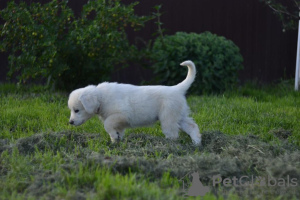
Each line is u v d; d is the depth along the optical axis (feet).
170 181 15.49
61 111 27.04
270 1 38.27
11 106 27.76
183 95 20.63
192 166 16.72
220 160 17.12
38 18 31.07
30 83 36.50
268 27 41.86
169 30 39.11
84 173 15.72
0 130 23.06
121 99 20.20
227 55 34.47
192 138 20.54
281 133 23.00
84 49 31.09
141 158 17.44
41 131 22.84
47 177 15.74
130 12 31.83
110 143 20.65
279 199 14.24
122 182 14.44
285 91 36.52
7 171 16.62
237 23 41.27
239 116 26.53
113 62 35.40
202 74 33.68
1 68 37.42
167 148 19.33
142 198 13.64
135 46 37.52
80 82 34.37
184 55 33.94
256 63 41.98
